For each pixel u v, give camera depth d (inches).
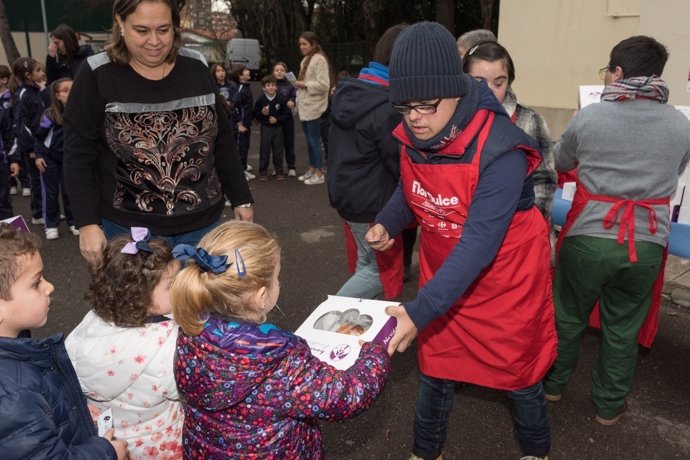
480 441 115.9
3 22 647.8
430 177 80.6
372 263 125.7
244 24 1360.7
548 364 92.3
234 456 62.6
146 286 74.3
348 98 116.6
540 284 86.8
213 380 59.6
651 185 101.5
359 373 65.1
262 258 61.4
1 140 230.8
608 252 104.9
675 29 184.9
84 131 103.2
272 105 338.0
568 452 111.7
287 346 60.7
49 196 240.5
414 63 70.7
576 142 108.4
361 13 951.6
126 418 79.0
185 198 108.7
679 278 179.6
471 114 75.4
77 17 800.3
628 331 112.7
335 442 116.0
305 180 337.7
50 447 60.6
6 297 64.3
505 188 75.8
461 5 735.7
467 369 91.4
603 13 265.6
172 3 97.3
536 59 291.4
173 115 104.6
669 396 128.3
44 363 65.4
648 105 101.3
